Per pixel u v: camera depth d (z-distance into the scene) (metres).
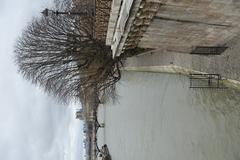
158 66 19.98
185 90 18.83
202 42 14.53
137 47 16.81
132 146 27.00
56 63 26.95
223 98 16.38
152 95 22.77
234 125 16.03
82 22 25.34
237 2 10.78
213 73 15.26
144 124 24.31
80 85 28.34
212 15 11.65
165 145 21.22
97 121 45.62
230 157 16.44
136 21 12.26
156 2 10.81
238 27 12.61
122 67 27.30
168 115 20.73
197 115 18.33
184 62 17.38
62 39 26.00
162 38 14.50
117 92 31.67
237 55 13.55
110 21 13.78
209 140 17.81
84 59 26.59
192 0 10.71
